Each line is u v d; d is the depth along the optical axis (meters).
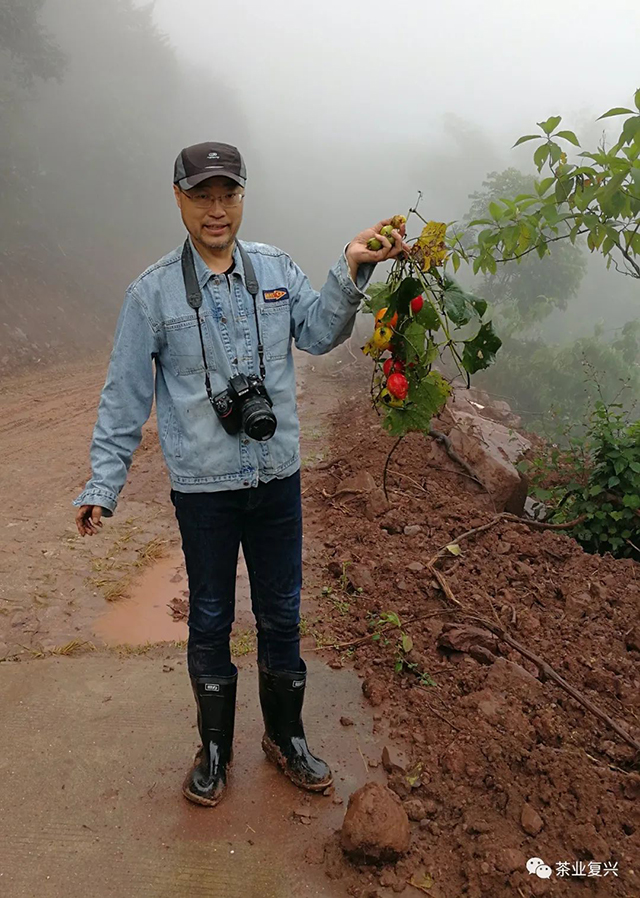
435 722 2.94
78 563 4.59
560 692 3.07
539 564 4.37
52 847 2.37
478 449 5.88
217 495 2.33
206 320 2.25
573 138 3.55
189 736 2.91
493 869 2.22
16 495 5.90
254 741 2.88
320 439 7.88
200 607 2.47
